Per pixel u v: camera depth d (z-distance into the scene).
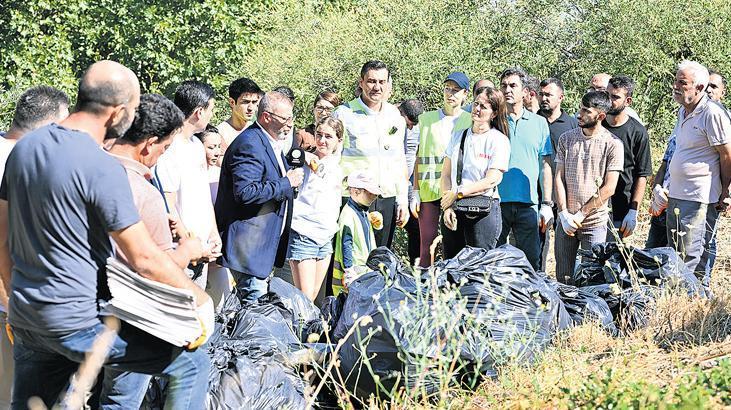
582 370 4.84
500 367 4.84
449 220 7.44
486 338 4.84
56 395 4.03
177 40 22.94
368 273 5.59
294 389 4.99
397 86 14.37
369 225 7.51
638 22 14.89
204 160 6.10
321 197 7.28
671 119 14.59
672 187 7.61
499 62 15.30
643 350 5.27
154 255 3.74
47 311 3.68
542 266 8.55
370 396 4.85
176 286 3.80
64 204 3.65
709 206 7.50
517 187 7.88
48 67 21.19
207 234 5.93
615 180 7.55
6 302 4.32
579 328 5.59
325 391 5.27
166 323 3.78
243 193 6.18
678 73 7.45
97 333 3.74
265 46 19.73
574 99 15.05
